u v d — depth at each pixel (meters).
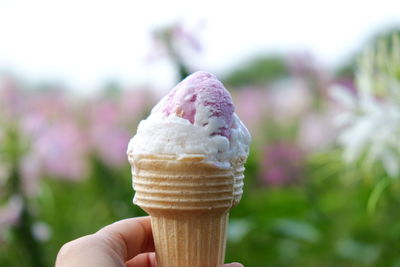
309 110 0.97
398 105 0.58
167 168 0.34
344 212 0.83
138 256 0.44
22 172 0.69
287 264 0.82
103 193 0.86
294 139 1.06
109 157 0.87
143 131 0.35
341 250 0.78
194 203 0.34
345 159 0.60
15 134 0.69
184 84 0.35
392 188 0.64
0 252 0.73
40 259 0.71
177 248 0.36
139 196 0.36
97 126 0.87
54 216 0.89
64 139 0.83
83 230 0.88
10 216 0.68
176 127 0.34
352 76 1.05
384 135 0.58
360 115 0.60
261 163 0.92
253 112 1.16
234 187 0.35
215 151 0.34
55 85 1.03
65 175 0.86
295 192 0.90
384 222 0.76
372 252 0.75
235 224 0.76
